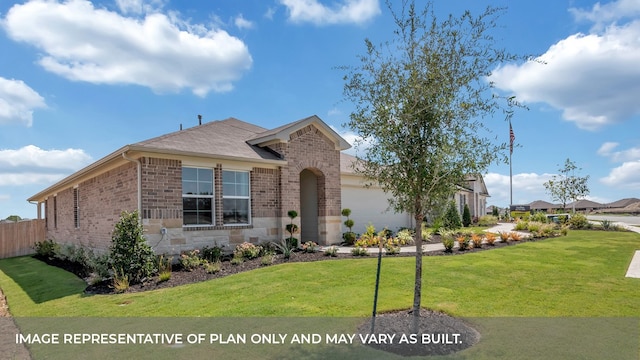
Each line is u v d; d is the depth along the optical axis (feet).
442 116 17.11
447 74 17.06
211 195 41.73
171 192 38.01
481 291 25.04
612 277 28.55
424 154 17.12
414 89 17.06
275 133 47.16
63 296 29.71
